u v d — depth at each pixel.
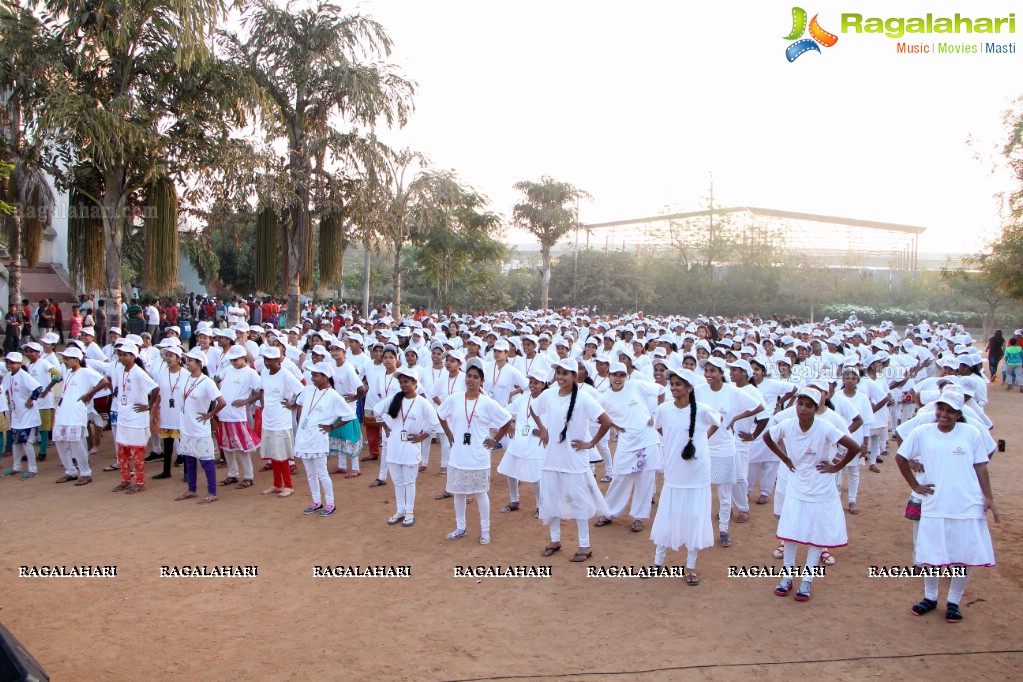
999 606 6.76
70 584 7.25
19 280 19.69
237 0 18.22
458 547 8.32
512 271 59.09
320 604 6.81
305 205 20.78
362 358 12.88
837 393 9.91
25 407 11.38
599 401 9.05
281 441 10.30
